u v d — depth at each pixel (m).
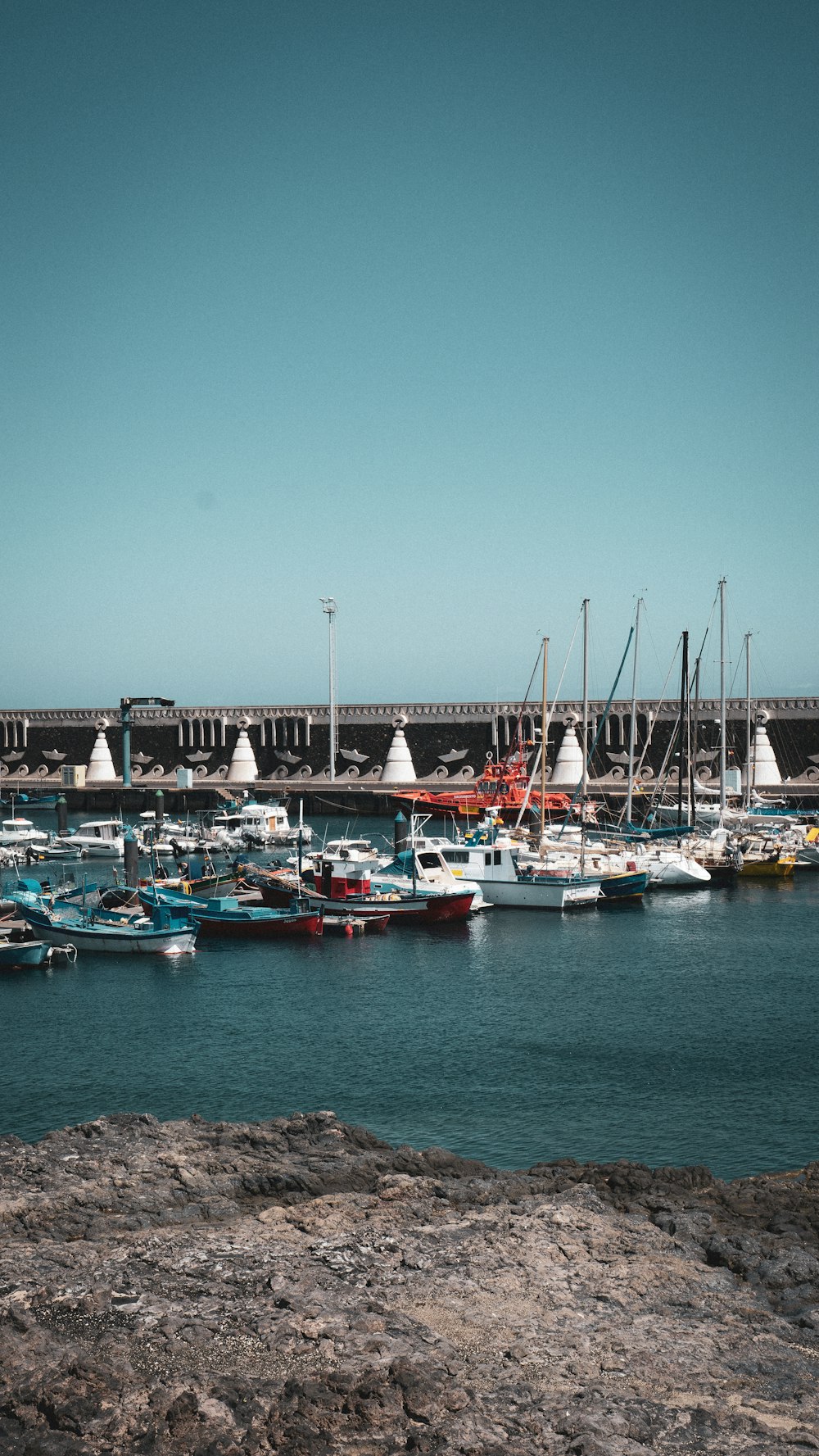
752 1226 26.91
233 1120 36.62
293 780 149.50
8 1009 50.50
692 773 94.56
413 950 61.66
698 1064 41.03
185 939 60.91
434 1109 37.19
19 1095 39.25
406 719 144.00
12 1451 16.98
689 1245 25.33
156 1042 45.19
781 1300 23.05
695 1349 20.56
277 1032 46.38
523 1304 22.08
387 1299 22.23
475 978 54.94
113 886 78.00
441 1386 18.69
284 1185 29.33
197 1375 18.86
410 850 74.88
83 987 54.34
